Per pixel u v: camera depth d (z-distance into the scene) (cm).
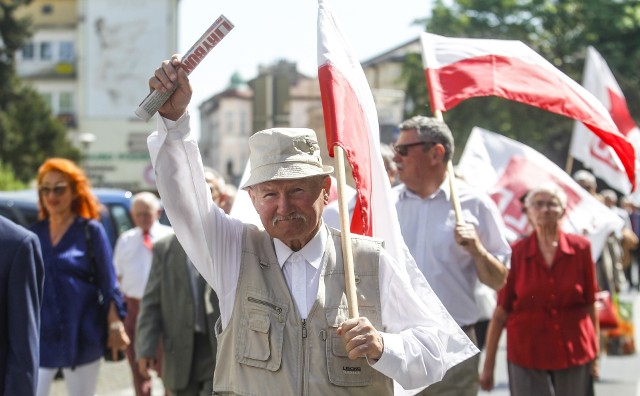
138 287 1005
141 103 372
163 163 380
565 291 679
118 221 1408
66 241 712
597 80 1115
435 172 620
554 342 678
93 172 7000
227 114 8675
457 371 590
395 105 1916
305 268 387
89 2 7094
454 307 612
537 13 4247
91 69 7138
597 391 1055
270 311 382
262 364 378
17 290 497
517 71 643
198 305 734
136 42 7094
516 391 689
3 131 5459
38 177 721
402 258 424
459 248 613
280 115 1594
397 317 395
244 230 398
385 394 387
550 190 686
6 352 499
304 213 380
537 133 4050
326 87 415
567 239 688
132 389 1149
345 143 409
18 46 5888
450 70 645
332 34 425
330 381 375
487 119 3981
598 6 4247
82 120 7081
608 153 1134
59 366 695
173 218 386
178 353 732
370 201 426
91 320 710
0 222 504
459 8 4312
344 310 383
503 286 634
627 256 1602
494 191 1032
